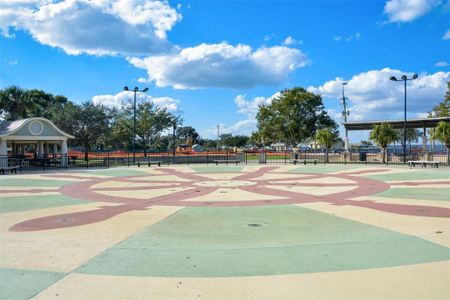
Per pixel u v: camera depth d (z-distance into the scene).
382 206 11.73
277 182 19.14
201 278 5.52
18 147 47.53
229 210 11.37
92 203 12.95
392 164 32.56
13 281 5.43
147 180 20.72
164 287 5.18
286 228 8.88
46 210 11.59
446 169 25.78
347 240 7.63
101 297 4.86
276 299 4.74
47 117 52.31
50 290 5.09
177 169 28.77
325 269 5.84
